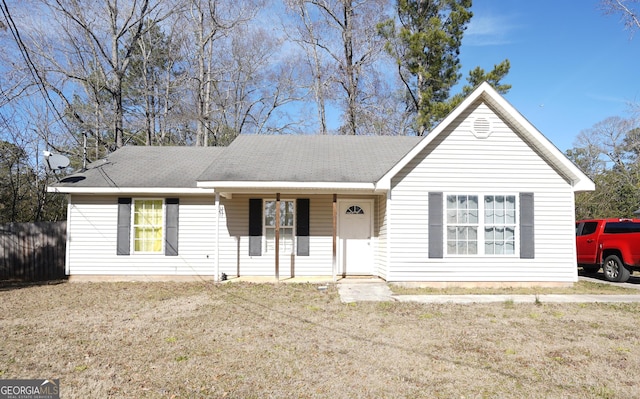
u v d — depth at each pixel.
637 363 5.97
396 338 7.15
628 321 8.40
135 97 29.25
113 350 6.47
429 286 12.05
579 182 12.10
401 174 12.20
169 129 29.39
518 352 6.43
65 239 15.55
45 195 22.19
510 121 12.32
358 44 27.62
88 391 4.95
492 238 12.19
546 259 12.19
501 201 12.27
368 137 16.98
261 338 7.14
